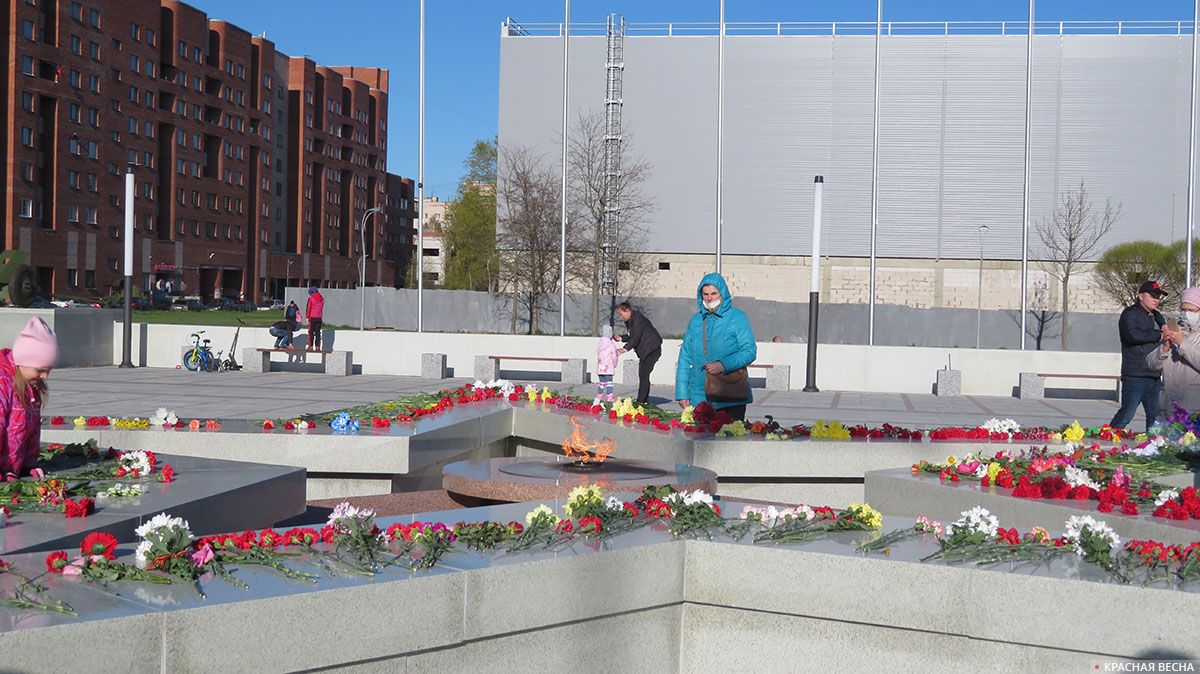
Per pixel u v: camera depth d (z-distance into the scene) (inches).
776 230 2353.6
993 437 458.9
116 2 3435.0
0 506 249.0
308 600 179.0
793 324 2097.7
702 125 2368.4
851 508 254.7
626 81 2383.1
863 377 1114.7
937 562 215.0
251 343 1193.4
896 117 2305.6
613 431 479.5
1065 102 2244.1
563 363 1131.3
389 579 190.9
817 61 2325.3
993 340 2052.2
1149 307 501.7
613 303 2212.1
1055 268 2260.1
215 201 3983.8
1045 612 202.7
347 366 1145.4
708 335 451.8
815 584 221.1
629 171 2347.4
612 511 252.7
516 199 2260.1
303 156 4534.9
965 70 2276.1
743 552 227.5
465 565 203.5
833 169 2327.8
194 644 167.8
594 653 219.6
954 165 2288.4
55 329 1109.7
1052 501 300.4
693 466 409.4
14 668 150.8
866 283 2322.8
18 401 279.9
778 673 226.4
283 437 436.1
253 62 4222.4
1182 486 361.7
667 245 2386.8
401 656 192.2
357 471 444.5
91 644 157.8
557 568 210.2
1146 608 195.9
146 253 3614.7
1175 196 2213.3
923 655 213.6
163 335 1189.7
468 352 1167.0
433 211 6555.1
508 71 2395.4
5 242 3031.5
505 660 206.7
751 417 806.5
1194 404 426.6
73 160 3277.6
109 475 298.0
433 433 465.7
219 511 275.6
